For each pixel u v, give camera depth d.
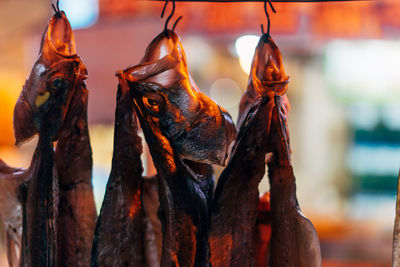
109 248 0.64
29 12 2.04
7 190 0.66
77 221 0.66
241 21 1.06
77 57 0.63
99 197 1.57
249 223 0.63
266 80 0.63
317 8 1.06
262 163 0.63
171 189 0.62
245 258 0.63
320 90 2.63
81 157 0.66
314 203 2.35
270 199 0.65
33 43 1.31
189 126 0.61
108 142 1.75
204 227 0.64
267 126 0.62
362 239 1.67
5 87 1.81
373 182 2.61
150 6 1.08
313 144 2.71
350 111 2.65
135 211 0.65
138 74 0.60
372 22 1.10
